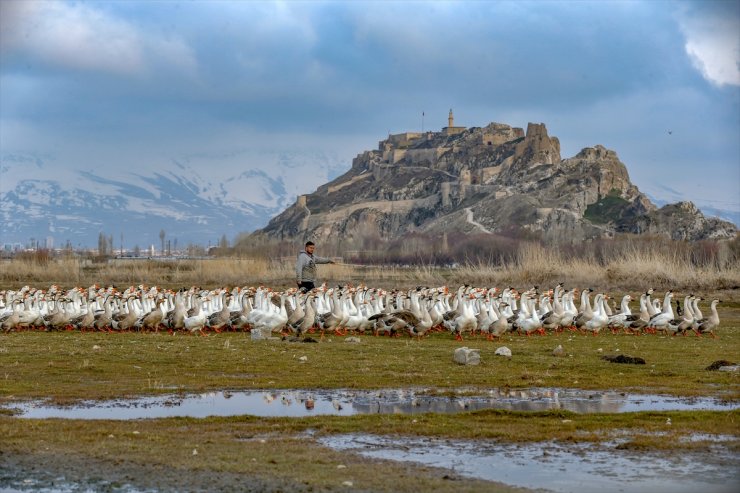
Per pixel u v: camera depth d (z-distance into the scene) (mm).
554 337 41031
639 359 31125
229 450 18328
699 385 26531
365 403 23797
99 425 20469
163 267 95250
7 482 16188
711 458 17938
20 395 24406
